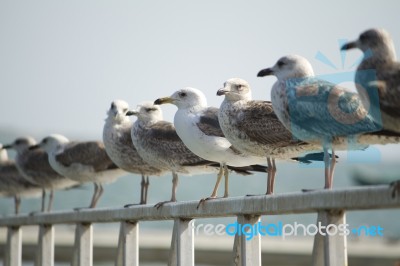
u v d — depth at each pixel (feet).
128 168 65.57
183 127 55.06
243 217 44.47
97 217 58.54
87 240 61.31
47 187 82.74
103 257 117.70
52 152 74.38
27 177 83.30
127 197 279.28
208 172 59.57
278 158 50.55
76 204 254.27
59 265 104.32
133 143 61.98
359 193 36.42
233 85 51.29
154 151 60.13
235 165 54.95
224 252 112.16
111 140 65.41
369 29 40.52
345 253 38.55
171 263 50.90
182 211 49.21
